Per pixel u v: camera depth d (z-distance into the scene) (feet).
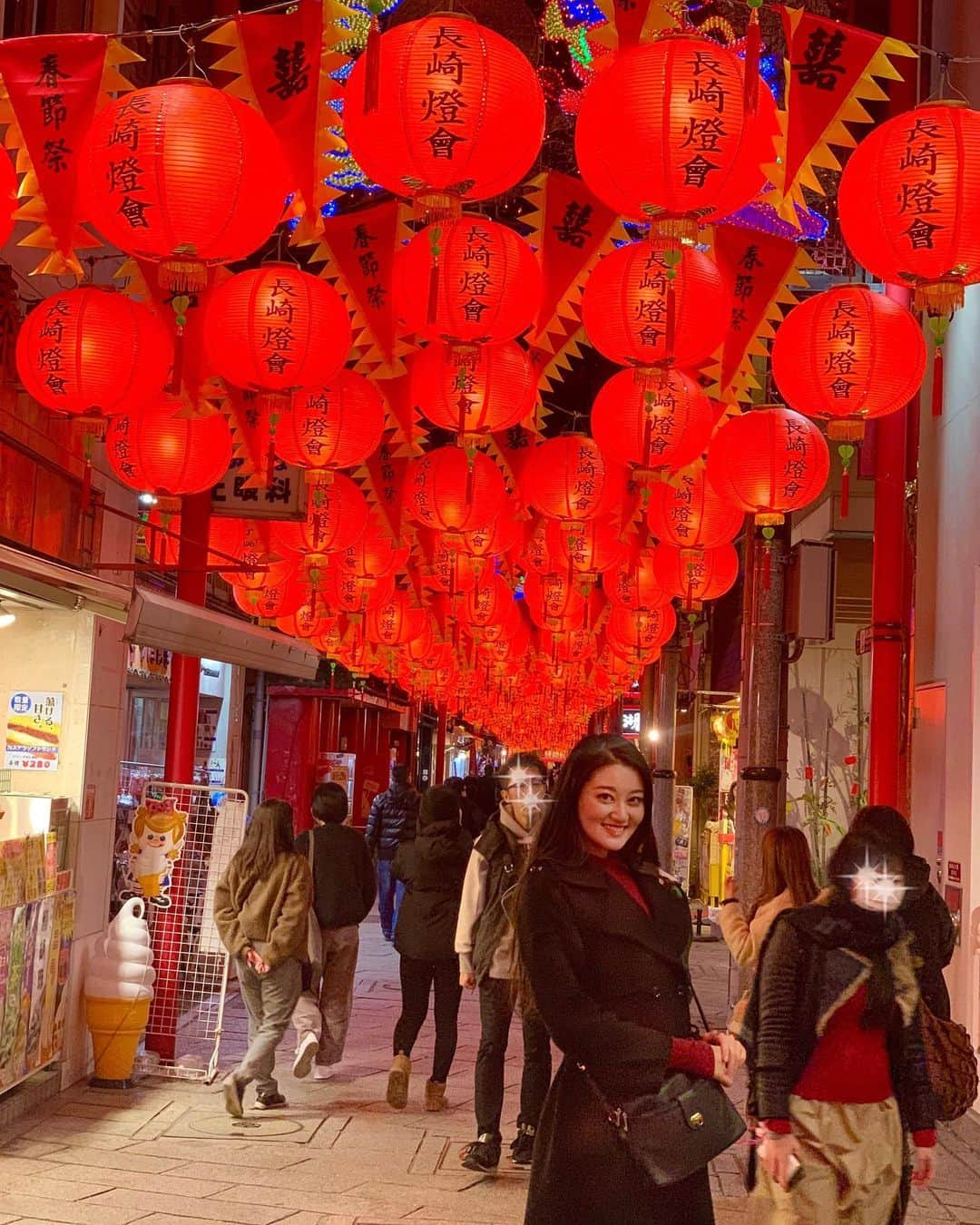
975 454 30.19
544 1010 10.93
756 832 39.58
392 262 22.58
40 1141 23.76
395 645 51.67
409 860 27.12
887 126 16.42
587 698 102.27
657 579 38.58
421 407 25.54
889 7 31.12
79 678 28.55
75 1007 28.22
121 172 15.90
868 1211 13.32
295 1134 25.02
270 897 26.63
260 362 20.56
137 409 21.04
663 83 15.58
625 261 20.61
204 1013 32.65
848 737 56.75
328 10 16.79
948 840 30.94
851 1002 13.56
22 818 26.53
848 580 55.98
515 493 34.32
